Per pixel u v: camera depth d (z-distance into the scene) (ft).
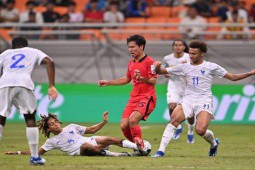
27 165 120.37
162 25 254.27
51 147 135.44
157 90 237.45
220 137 189.06
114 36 259.80
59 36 261.44
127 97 239.50
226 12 280.10
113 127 218.59
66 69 258.57
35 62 117.70
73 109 241.35
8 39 263.70
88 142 135.44
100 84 144.25
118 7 288.92
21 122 241.35
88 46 258.37
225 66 253.44
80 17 282.77
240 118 236.43
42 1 300.81
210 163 123.95
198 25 252.83
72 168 115.96
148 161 126.82
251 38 256.93
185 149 155.33
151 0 294.05
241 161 127.95
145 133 204.23
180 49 182.29
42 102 243.60
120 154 136.05
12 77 116.47
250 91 237.86
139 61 141.59
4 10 289.33
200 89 135.13
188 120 169.48
